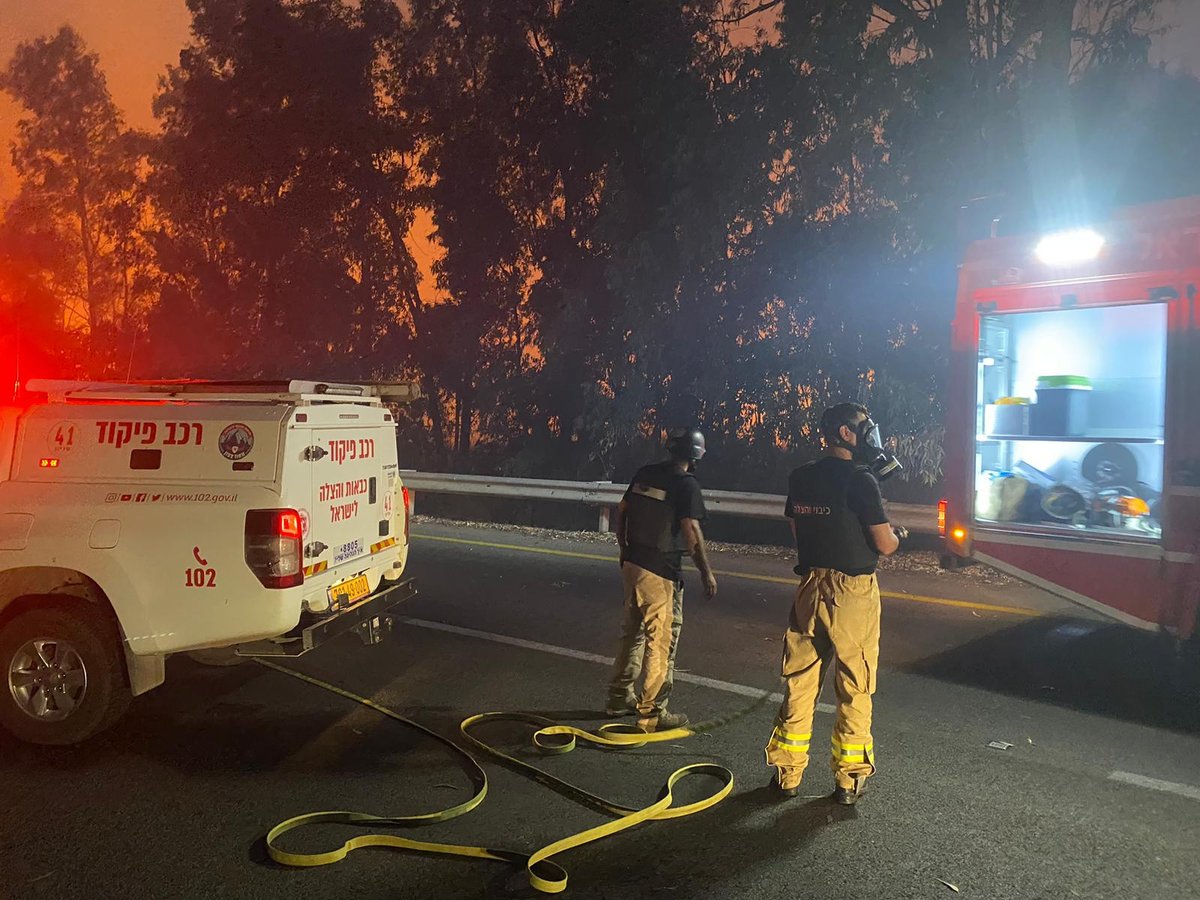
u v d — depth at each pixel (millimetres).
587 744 5199
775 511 11594
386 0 20219
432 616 8055
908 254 13891
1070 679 6418
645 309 16391
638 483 5379
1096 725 5531
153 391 5340
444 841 4090
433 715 5680
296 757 4992
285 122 20156
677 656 6918
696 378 16609
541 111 19000
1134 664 6770
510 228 20391
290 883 3729
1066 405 6668
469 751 5102
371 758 4996
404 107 20531
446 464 21781
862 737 4395
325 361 21031
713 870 3854
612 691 5559
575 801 4500
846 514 4391
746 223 15562
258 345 21359
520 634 7484
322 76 20031
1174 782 4719
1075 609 8508
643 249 15930
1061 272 6656
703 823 4262
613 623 7852
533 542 12211
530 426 20281
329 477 5383
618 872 3834
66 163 28031
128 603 4879
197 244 22406
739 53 15578
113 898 3607
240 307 21656
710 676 6453
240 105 20781
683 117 15773
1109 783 4703
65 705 5016
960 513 7180
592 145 18438
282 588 4848
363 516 5797
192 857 3926
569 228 19641
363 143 20000
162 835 4117
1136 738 5324
